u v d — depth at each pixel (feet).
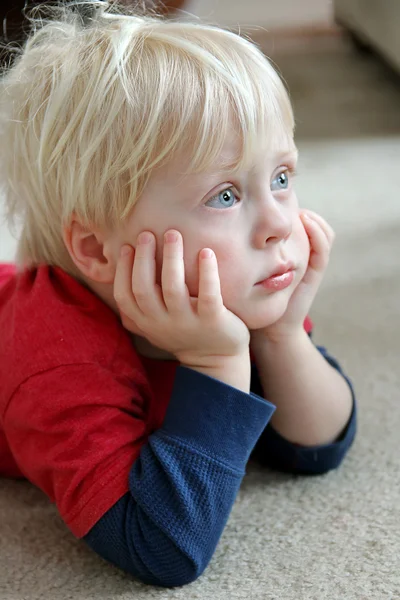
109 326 2.52
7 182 2.72
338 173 5.85
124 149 2.22
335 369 2.94
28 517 2.70
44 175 2.42
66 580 2.38
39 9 3.00
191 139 2.19
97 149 2.25
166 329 2.34
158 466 2.26
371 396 3.25
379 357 3.54
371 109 7.19
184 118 2.19
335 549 2.43
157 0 3.69
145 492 2.23
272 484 2.79
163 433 2.32
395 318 3.88
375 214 5.13
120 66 2.28
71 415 2.34
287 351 2.68
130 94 2.23
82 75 2.33
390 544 2.43
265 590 2.28
